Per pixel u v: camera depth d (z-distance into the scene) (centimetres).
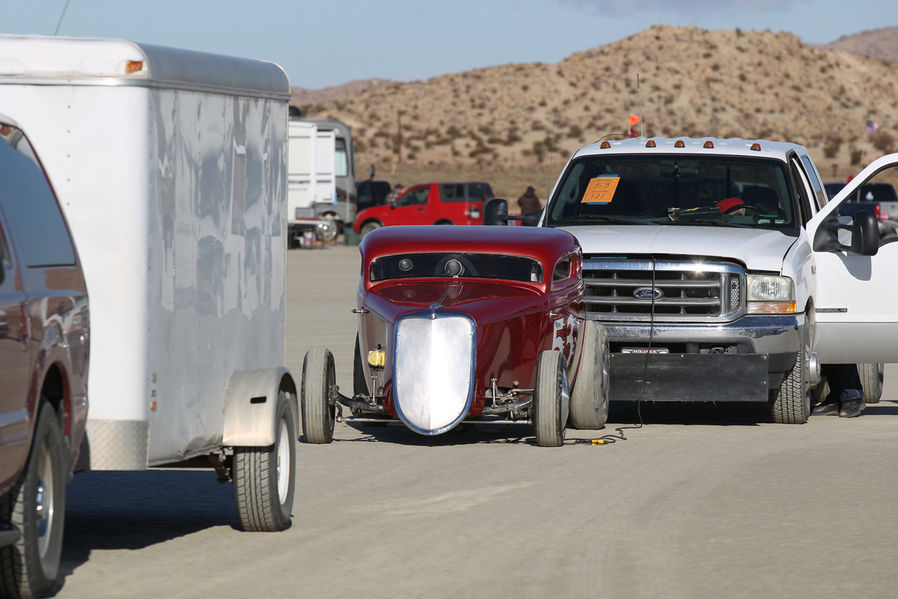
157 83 2541
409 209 17962
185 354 2667
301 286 10794
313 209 16900
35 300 2259
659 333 4512
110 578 2530
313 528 2975
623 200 4909
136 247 2511
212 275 2783
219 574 2569
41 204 2383
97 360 2516
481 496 3344
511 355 3981
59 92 2517
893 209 15775
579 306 4288
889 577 2583
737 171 4916
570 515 3125
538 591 2462
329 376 4194
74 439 2436
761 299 4494
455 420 3869
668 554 2756
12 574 2267
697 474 3666
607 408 4488
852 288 4788
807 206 4981
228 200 2858
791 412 4638
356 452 4003
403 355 3903
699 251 4497
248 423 2812
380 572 2592
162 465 2831
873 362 4831
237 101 2894
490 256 4109
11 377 2166
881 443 4238
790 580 2556
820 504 3272
